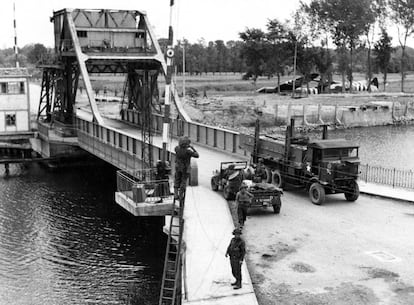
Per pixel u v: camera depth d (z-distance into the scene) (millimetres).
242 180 26422
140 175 32406
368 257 19750
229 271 18062
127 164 37844
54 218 36188
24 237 32406
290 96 95875
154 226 34250
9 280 26156
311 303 16125
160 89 102062
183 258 19156
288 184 29281
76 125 52844
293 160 28688
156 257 28734
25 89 57500
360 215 25031
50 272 27094
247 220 24250
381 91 115812
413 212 25562
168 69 25906
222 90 111750
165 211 25547
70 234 32750
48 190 44406
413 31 135125
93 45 51906
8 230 33781
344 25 103438
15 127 57750
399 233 22422
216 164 35938
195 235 21594
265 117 75875
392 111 87125
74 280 26047
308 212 25531
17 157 59031
